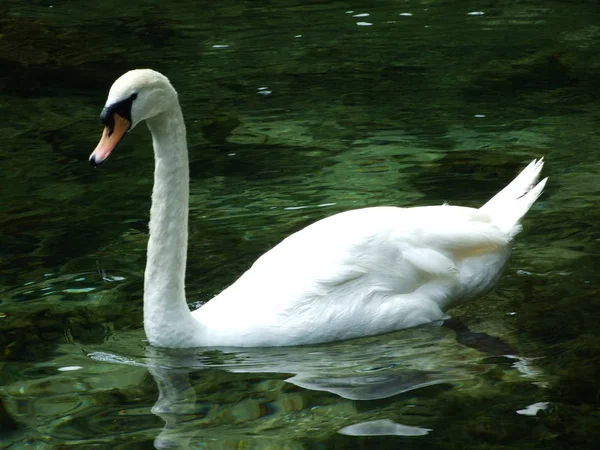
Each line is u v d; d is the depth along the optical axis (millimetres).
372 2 25047
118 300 10797
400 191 13859
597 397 8375
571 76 19094
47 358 9445
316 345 9742
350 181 14281
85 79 19703
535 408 8203
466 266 10422
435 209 10523
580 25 22438
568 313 10172
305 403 8422
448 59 20422
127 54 21266
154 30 23016
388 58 20656
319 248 9984
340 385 8766
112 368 9234
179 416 8242
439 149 15562
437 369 9062
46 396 8672
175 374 9078
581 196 13375
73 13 24453
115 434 7949
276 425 8031
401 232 10117
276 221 12922
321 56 20906
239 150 15773
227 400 8523
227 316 9797
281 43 21891
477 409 8219
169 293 9523
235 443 7742
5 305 10656
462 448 7586
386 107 17719
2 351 9617
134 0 25625
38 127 17016
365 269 9883
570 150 15297
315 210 13242
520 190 10984
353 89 18797
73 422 8188
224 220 12992
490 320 10164
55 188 14250
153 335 9633
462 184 14070
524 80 18953
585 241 11938
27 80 19656
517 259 11531
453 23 22984
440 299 10242
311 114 17453
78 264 11719
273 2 25344
